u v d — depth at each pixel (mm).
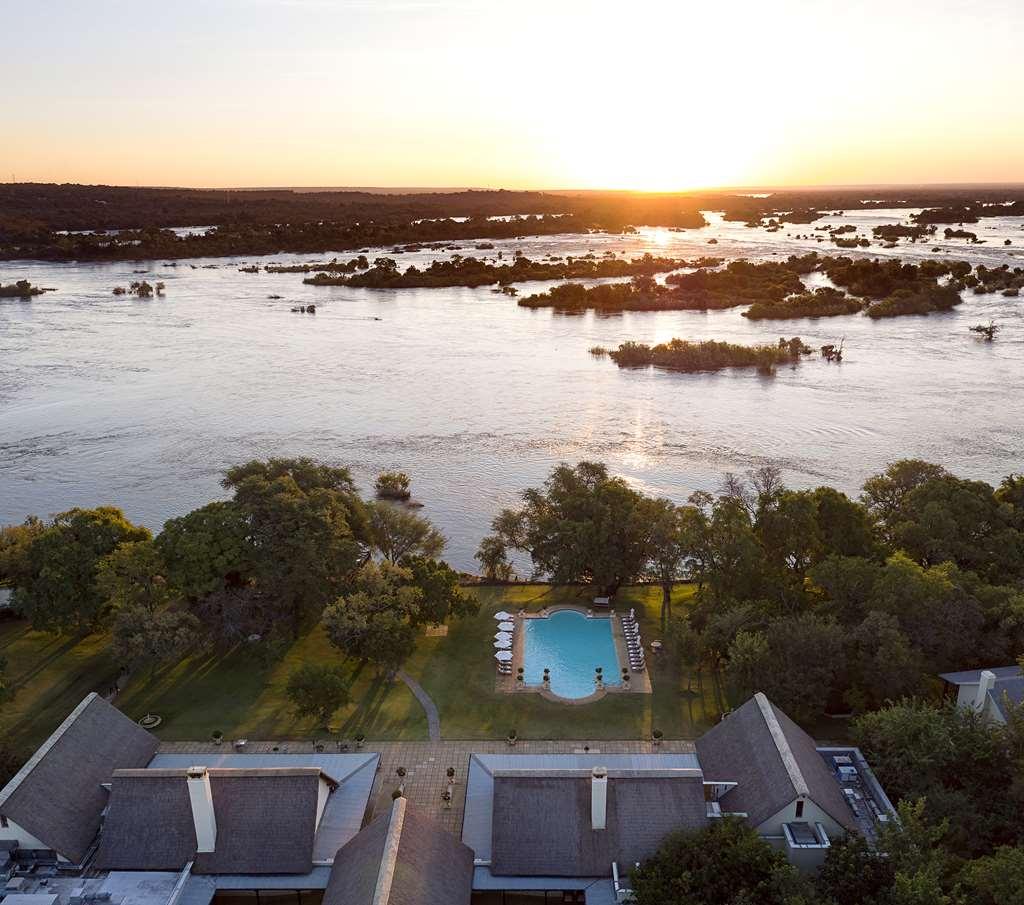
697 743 60000
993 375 180250
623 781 51031
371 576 77938
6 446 143250
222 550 77625
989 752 52938
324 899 45969
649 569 87312
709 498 94625
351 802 54656
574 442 143750
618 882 47719
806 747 56281
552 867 48938
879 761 55344
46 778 51781
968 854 49062
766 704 58125
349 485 94625
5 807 48719
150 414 160250
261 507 80688
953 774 53625
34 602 76312
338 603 73625
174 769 52438
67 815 50812
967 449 135750
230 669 76125
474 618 85188
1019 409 155875
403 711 69500
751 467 129500
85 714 57344
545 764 58438
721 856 46312
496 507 119500
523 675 74812
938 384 173750
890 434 143375
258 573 78125
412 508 119000
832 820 50562
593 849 49344
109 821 50344
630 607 87188
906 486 91562
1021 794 49688
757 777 52906
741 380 181500
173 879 48438
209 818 49188
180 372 189875
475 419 157000
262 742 65062
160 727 66938
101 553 79688
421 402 167875
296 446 143750
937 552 79375
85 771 53969
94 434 149500
